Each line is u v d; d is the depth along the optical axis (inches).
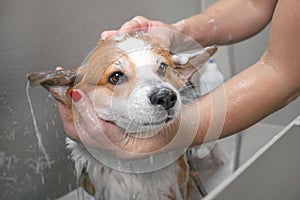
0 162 29.4
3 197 29.4
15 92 30.4
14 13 30.0
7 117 30.0
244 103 22.3
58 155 33.2
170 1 43.9
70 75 24.6
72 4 34.0
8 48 29.9
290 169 27.2
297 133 27.8
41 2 31.8
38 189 31.9
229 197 20.4
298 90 23.3
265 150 23.7
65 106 24.9
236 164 33.9
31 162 31.5
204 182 31.4
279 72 22.3
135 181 30.2
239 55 46.3
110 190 31.2
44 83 24.4
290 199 27.5
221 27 35.0
